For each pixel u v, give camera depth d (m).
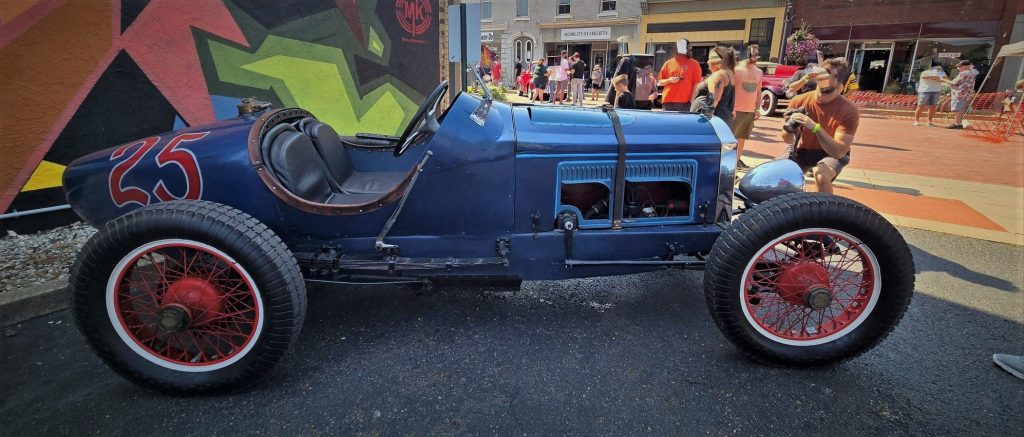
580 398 2.18
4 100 3.46
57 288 2.90
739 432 1.99
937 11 18.11
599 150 2.51
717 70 5.56
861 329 2.30
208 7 4.43
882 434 1.99
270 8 4.97
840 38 19.91
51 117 3.67
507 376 2.34
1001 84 17.55
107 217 2.37
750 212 2.27
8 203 3.58
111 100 3.93
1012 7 17.02
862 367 2.44
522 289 3.23
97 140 3.91
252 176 2.28
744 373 2.37
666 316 2.91
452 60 5.33
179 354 2.25
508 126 2.50
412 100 7.52
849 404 2.16
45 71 3.59
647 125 2.65
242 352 2.12
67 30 3.65
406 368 2.39
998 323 2.89
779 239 2.21
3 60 3.41
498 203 2.47
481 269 2.53
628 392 2.23
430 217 2.47
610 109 2.81
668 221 2.67
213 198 2.32
